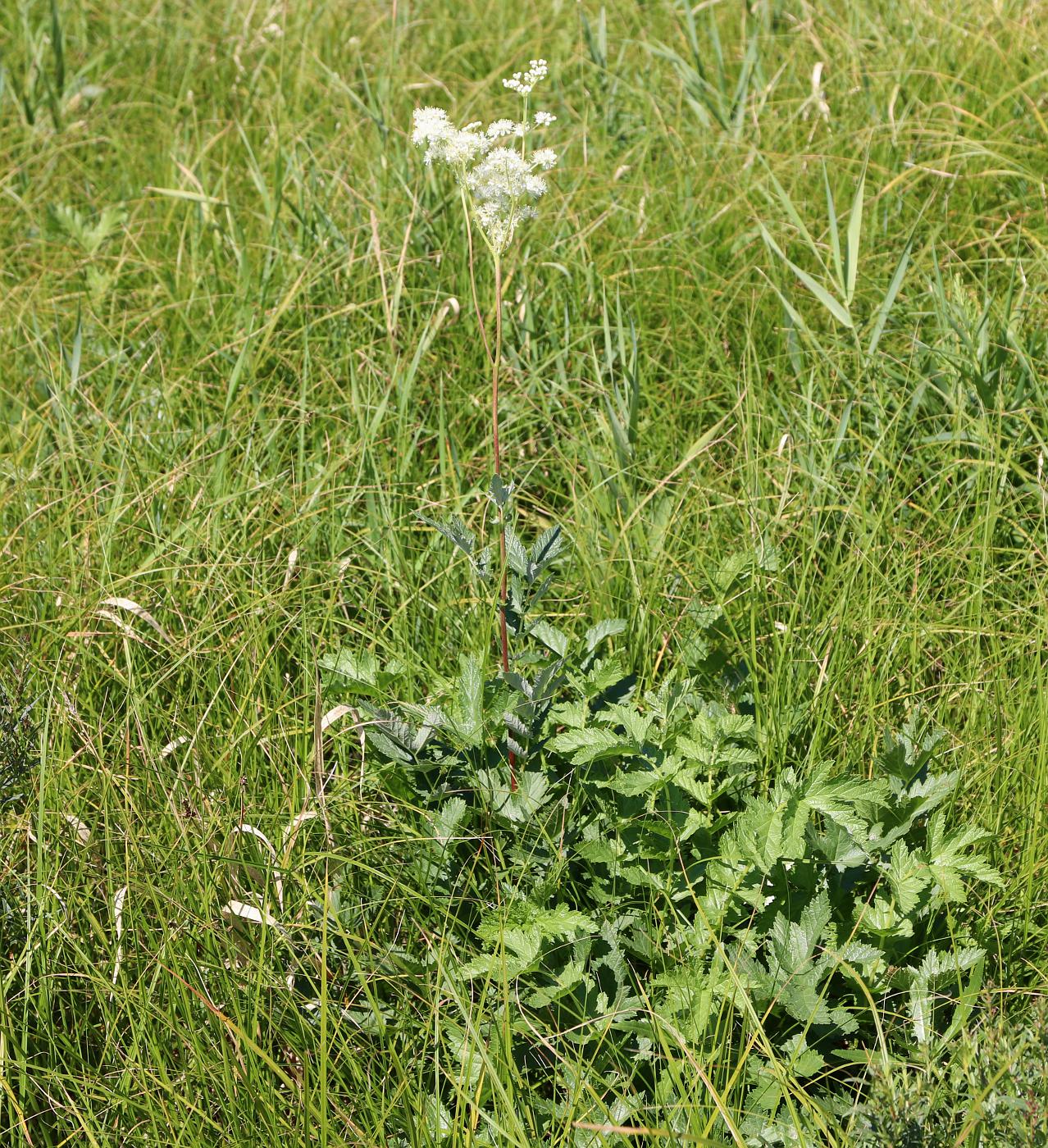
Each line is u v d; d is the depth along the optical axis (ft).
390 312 12.86
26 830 8.63
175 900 7.95
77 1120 7.27
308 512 11.39
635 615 10.18
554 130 17.56
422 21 21.59
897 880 7.72
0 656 10.23
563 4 21.61
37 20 22.07
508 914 7.64
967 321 12.55
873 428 12.46
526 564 8.74
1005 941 8.15
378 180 15.85
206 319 14.53
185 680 10.12
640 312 14.10
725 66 19.22
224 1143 6.99
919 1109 6.61
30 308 14.64
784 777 8.11
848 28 19.11
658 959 7.84
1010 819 8.81
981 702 9.48
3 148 18.88
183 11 22.59
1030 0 19.07
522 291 13.88
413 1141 6.72
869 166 15.62
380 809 8.94
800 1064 7.22
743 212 15.37
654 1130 6.32
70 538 10.84
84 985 7.98
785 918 7.84
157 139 18.90
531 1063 7.65
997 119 16.48
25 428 12.93
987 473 11.60
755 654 9.58
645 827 8.10
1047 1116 6.38
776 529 11.10
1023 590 10.80
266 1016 7.45
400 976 7.78
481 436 13.16
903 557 10.57
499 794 8.55
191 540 11.07
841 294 13.04
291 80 20.06
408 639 10.37
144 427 12.76
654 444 12.64
